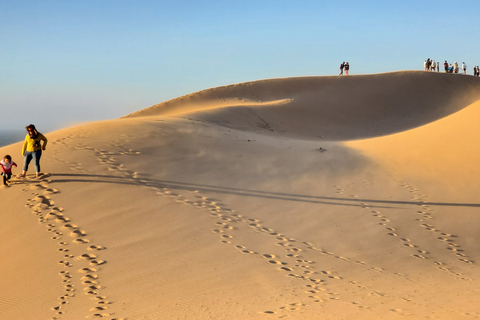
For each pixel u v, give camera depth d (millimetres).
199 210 11914
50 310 7395
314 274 9062
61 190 12484
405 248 10891
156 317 6977
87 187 12719
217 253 9773
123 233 10500
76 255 9453
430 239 11578
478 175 16250
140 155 15492
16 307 7598
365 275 9203
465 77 51750
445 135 20969
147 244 10039
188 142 17672
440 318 6484
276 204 12867
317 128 37094
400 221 12453
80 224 10828
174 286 8273
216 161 15898
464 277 9430
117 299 7746
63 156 14867
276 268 9211
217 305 7434
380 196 14227
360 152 19953
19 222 10883
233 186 13898
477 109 25359
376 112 42906
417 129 25844
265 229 11234
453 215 13148
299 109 40375
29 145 13195
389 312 6895
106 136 17406
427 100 46281
